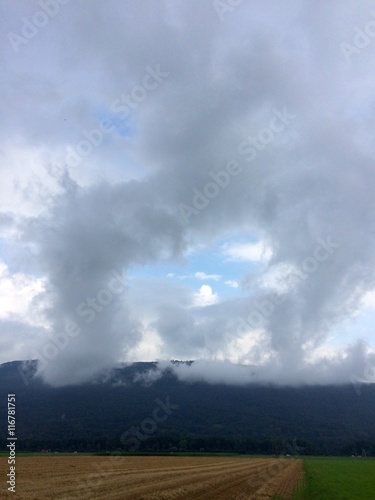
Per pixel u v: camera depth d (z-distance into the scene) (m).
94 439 145.75
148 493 33.50
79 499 27.83
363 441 187.00
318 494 41.53
